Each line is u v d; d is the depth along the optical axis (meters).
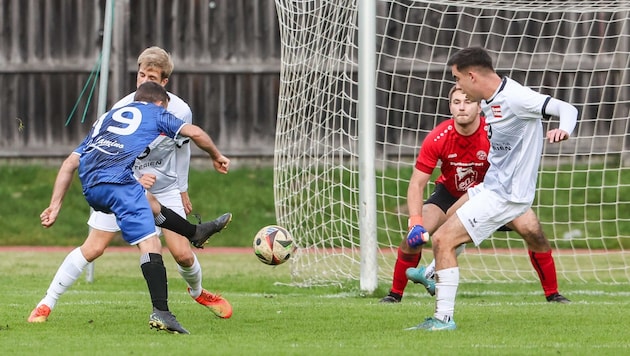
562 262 39.44
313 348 16.16
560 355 15.52
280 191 31.80
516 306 23.64
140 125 18.25
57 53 53.75
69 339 17.31
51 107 54.00
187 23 53.28
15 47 53.75
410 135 50.84
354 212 37.50
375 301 25.05
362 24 26.88
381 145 50.94
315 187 32.91
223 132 53.75
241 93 53.75
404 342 16.94
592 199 48.19
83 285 29.62
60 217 49.62
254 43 53.53
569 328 19.14
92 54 53.69
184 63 53.28
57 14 53.62
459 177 23.84
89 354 15.40
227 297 26.23
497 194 18.23
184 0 53.22
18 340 17.20
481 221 18.23
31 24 53.69
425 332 18.23
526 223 24.73
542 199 48.38
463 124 22.81
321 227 35.69
